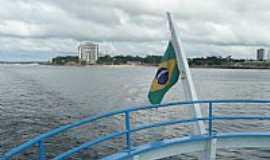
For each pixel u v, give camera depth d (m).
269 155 18.69
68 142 21.06
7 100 47.25
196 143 6.25
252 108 38.38
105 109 38.88
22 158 16.91
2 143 20.53
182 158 18.20
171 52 7.26
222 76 169.75
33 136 22.92
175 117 31.64
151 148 5.64
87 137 22.59
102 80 113.62
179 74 7.14
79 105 41.97
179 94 61.81
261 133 6.46
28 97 52.03
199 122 6.50
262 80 126.44
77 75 158.88
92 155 18.28
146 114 33.44
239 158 18.16
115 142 21.00
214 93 64.62
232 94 62.78
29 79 113.75
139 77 143.62
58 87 76.25
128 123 5.46
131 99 50.94
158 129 24.83
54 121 29.44
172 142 5.93
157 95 7.25
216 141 6.34
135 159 5.39
